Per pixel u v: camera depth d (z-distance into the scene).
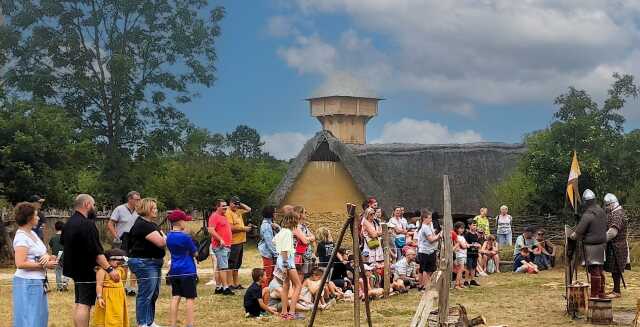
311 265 15.23
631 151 29.70
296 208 15.63
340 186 39.75
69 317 14.64
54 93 42.81
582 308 14.41
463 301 16.97
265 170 48.09
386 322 14.09
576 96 30.53
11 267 27.03
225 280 17.47
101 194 42.91
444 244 11.82
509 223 27.16
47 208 34.34
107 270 11.31
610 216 16.61
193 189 43.59
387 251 17.67
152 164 44.41
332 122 66.75
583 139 29.94
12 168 30.17
